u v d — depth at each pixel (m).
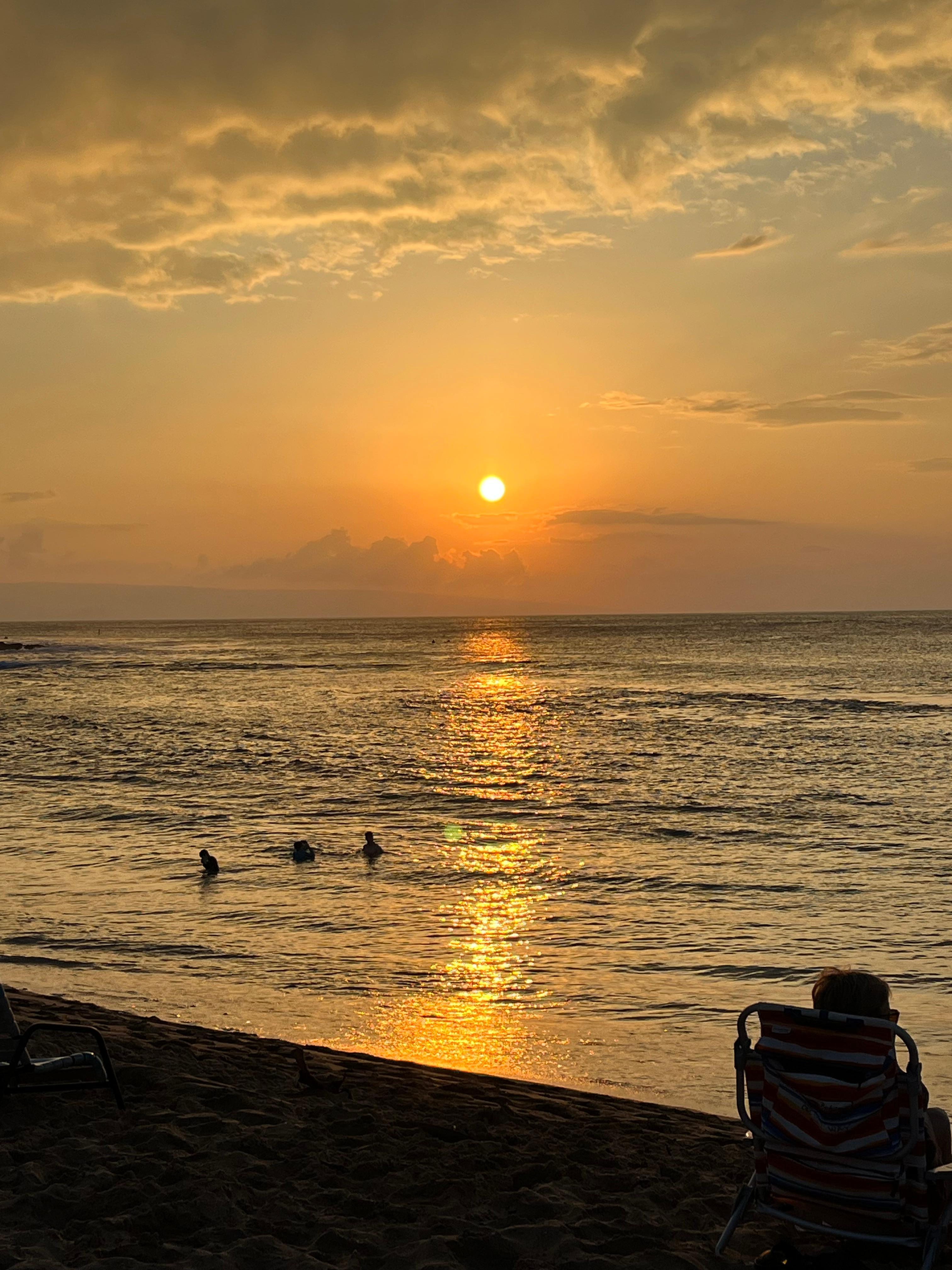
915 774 32.19
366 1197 5.14
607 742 41.41
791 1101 4.27
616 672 89.31
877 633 184.12
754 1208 4.64
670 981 12.55
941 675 80.75
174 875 18.73
